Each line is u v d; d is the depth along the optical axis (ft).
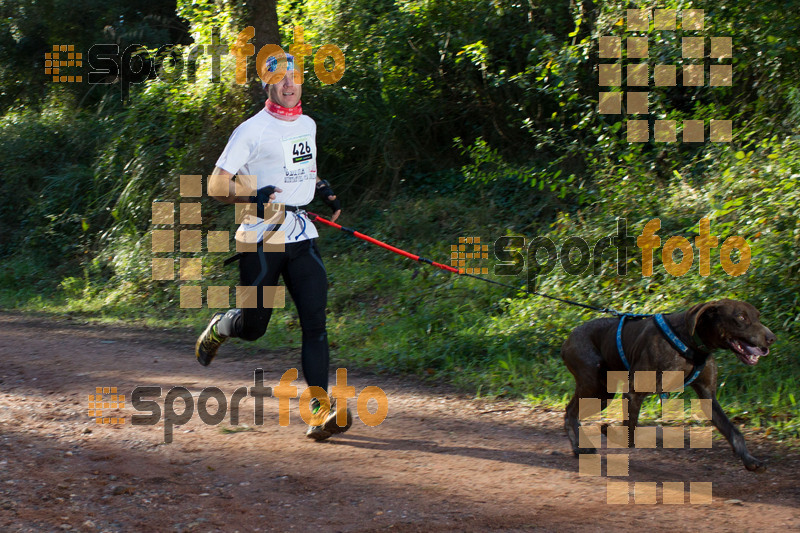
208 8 49.55
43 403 20.03
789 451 15.93
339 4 48.16
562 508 12.96
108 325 36.29
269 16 44.42
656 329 15.12
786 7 29.32
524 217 38.55
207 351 18.99
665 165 34.14
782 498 13.24
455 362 25.86
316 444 16.75
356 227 43.37
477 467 15.21
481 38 43.04
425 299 32.55
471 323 29.19
